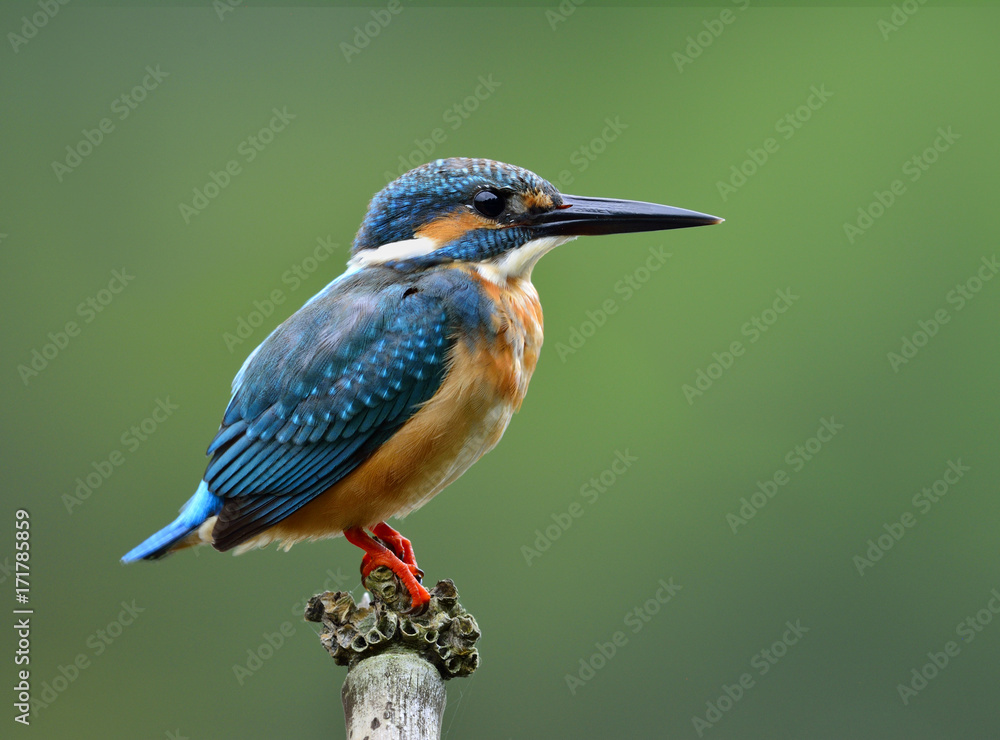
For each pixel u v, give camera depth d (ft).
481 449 26.53
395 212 27.61
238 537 25.57
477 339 25.71
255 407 26.00
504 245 27.45
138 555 26.43
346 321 26.00
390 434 25.71
